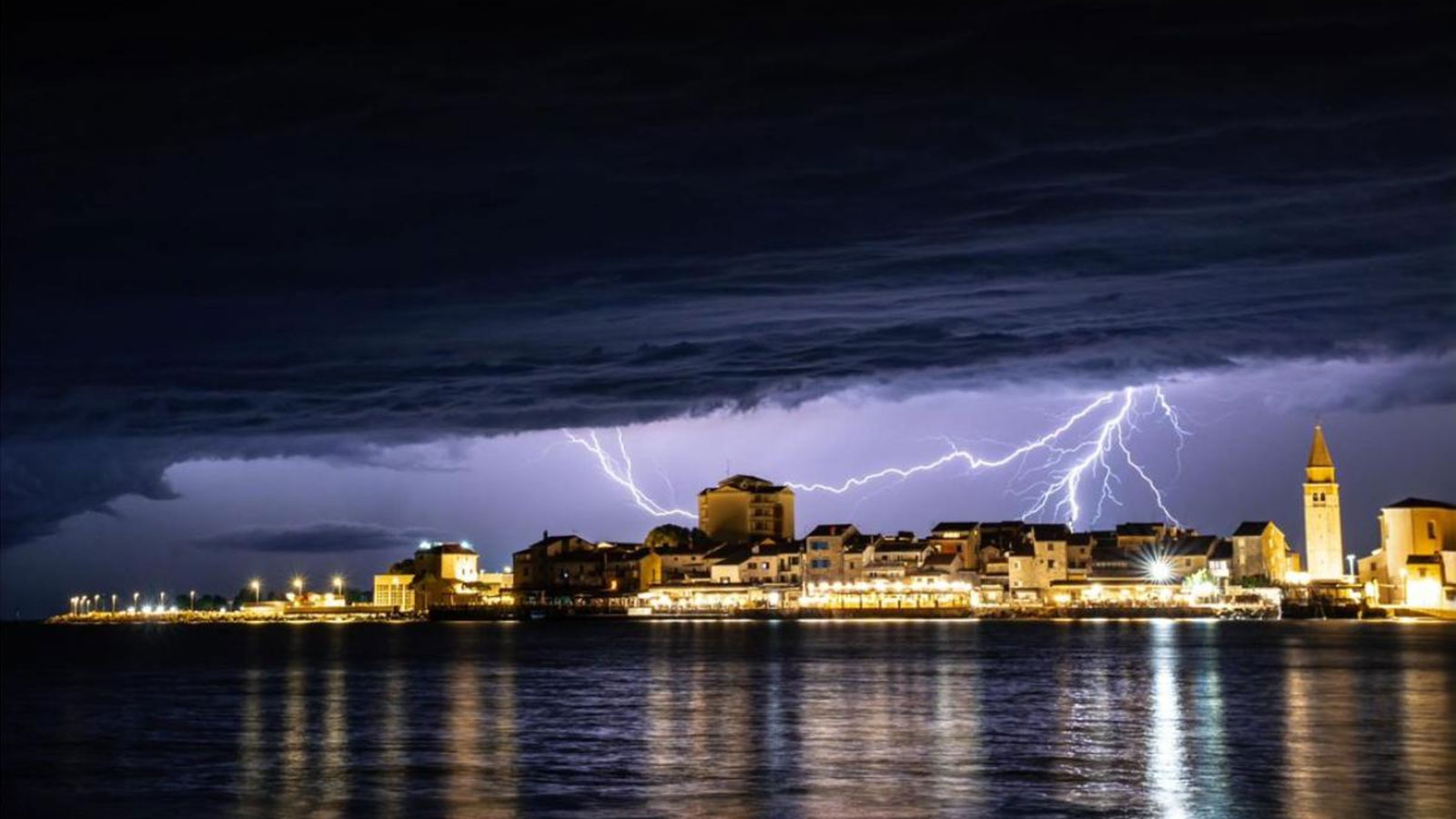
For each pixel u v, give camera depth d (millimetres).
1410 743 70312
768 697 98250
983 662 133625
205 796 60844
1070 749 69312
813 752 69500
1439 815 52406
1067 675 115562
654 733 78125
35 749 76312
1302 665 125688
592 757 68875
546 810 55844
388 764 67875
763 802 56625
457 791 60312
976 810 54250
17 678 133750
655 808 55812
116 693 112875
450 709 93688
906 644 174000
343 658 164375
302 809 57438
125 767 69375
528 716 87875
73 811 58312
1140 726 78125
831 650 162000
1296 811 53375
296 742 77312
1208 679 110312
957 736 74562
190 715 93000
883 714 85688
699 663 138625
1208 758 65875
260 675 133500
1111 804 54906
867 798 56938
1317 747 69250
